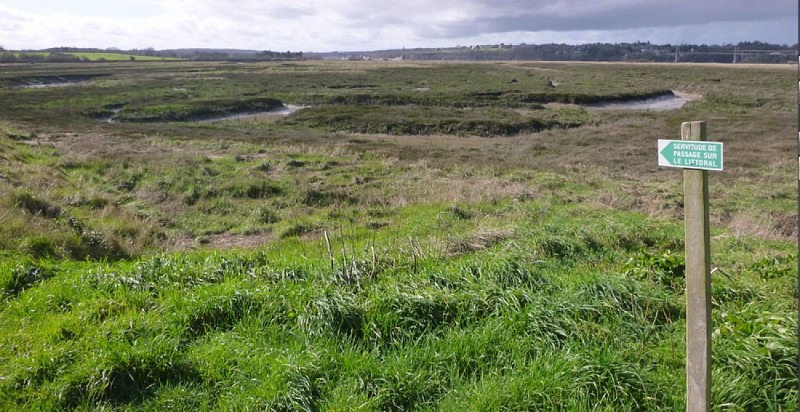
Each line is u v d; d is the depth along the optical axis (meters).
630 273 6.69
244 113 47.28
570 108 47.62
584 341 4.75
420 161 22.56
